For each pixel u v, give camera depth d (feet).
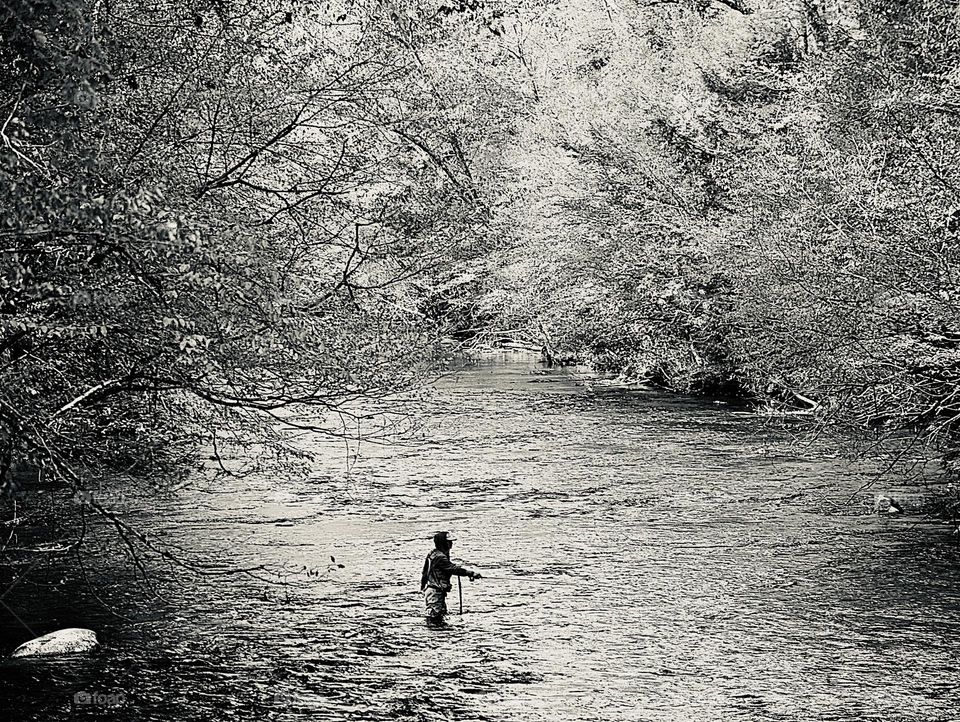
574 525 73.77
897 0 81.41
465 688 44.19
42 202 32.37
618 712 41.47
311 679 45.27
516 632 51.42
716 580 59.93
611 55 180.65
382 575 61.36
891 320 69.72
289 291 47.42
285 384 49.11
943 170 70.13
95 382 45.85
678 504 79.97
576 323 179.01
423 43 57.67
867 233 73.87
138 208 35.60
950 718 40.52
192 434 52.65
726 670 46.03
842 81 84.79
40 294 37.76
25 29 32.30
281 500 81.66
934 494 80.48
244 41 50.47
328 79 53.06
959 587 57.72
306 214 52.19
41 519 71.51
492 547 67.97
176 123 49.16
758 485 86.28
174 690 43.98
